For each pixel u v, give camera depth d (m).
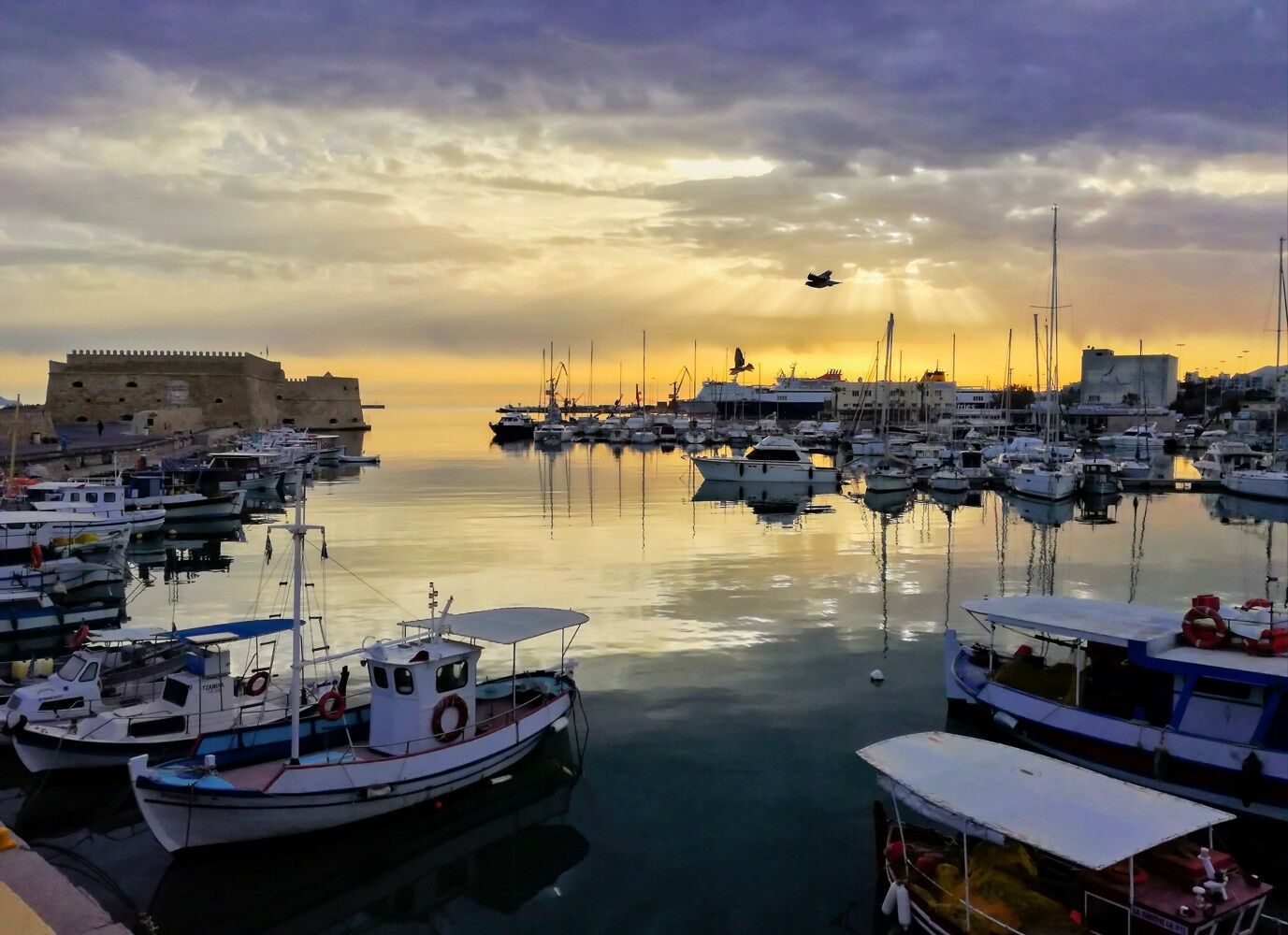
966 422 162.25
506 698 21.31
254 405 147.12
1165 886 12.52
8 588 33.72
